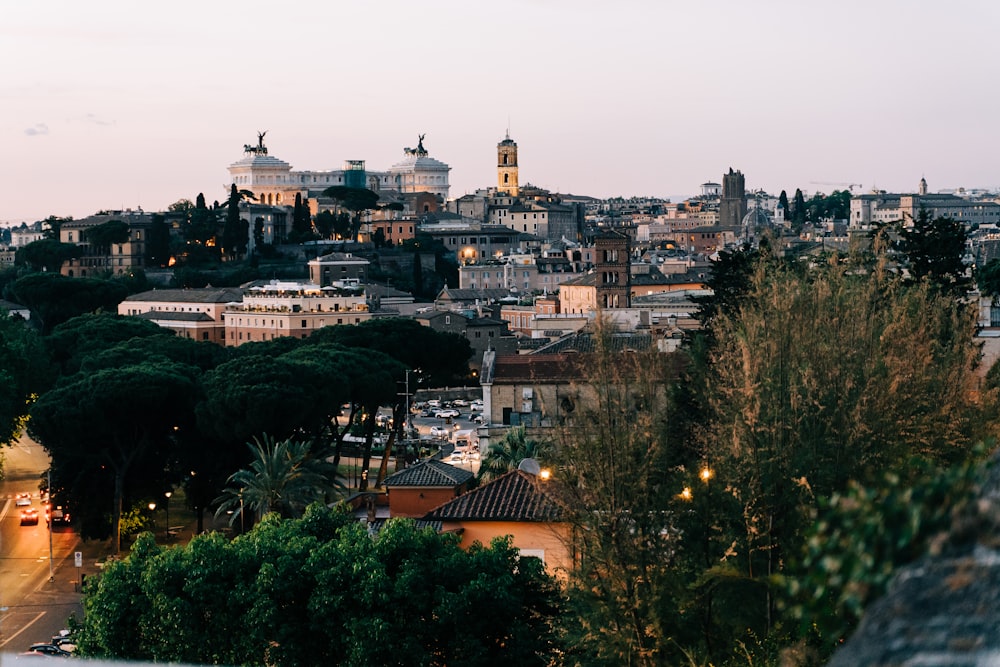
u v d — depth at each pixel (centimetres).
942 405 7969
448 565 9188
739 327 8738
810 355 7750
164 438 19475
